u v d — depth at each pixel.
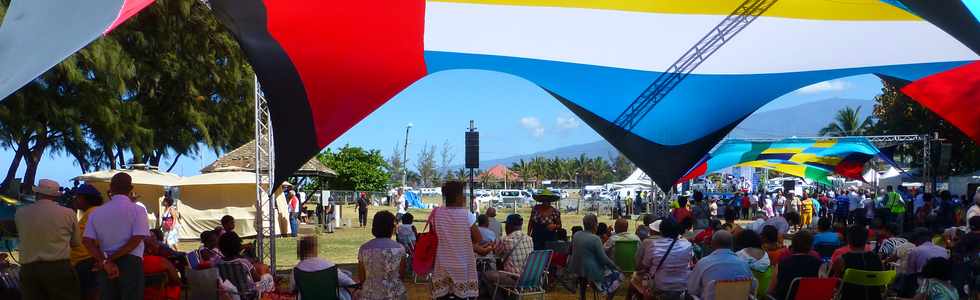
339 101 7.85
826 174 28.80
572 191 76.06
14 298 7.01
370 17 7.18
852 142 21.34
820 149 21.98
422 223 28.22
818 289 6.12
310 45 7.29
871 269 6.61
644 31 8.27
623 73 8.63
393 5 7.13
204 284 6.85
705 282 6.17
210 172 23.00
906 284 7.64
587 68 8.63
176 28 30.25
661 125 8.95
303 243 6.41
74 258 6.64
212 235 8.69
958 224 16.66
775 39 8.34
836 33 8.32
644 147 8.99
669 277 7.09
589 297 10.11
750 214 34.53
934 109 9.76
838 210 26.19
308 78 7.54
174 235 17.81
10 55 4.67
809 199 27.97
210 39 31.33
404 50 7.85
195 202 21.27
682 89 8.66
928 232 8.02
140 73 29.38
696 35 8.28
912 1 7.23
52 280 6.10
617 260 9.32
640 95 8.81
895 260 8.44
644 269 7.29
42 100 24.81
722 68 8.54
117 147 30.14
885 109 41.28
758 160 24.27
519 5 7.67
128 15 5.27
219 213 21.33
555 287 10.79
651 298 7.16
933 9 7.13
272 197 11.20
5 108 23.86
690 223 11.27
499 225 12.04
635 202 36.69
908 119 38.56
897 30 8.24
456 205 6.36
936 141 23.20
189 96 31.47
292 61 7.36
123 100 28.88
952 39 8.20
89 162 31.19
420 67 8.32
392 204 47.38
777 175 73.88
